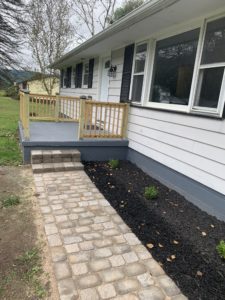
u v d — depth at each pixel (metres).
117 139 5.96
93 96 9.23
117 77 6.91
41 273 2.21
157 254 2.54
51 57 17.20
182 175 4.12
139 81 5.55
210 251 2.66
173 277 2.23
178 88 4.26
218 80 3.38
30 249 2.52
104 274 2.19
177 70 4.29
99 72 8.52
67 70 13.73
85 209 3.39
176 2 3.26
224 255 2.50
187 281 2.20
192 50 3.90
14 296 1.97
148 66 5.12
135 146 5.66
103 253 2.47
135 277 2.17
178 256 2.54
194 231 3.05
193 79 3.80
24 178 4.44
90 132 5.68
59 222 3.02
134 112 5.67
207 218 3.41
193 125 3.82
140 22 4.27
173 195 4.14
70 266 2.26
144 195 4.00
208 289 2.13
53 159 5.04
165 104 4.62
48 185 4.15
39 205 3.45
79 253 2.45
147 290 2.04
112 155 5.94
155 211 3.51
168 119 4.43
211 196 3.52
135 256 2.45
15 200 3.50
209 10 3.45
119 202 3.71
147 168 5.18
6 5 17.20
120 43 6.27
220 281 2.24
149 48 5.06
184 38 4.10
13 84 21.89
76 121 8.76
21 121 7.03
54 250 2.47
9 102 22.70
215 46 3.41
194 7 3.38
